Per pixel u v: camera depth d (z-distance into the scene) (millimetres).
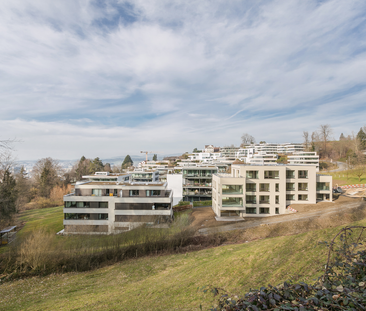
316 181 47812
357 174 70125
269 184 45438
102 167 140625
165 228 38844
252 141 187500
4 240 38688
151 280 24906
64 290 24734
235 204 45312
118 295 21766
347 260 5500
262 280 18641
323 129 121438
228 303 4816
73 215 41875
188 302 17641
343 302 4145
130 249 33406
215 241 34656
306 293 4730
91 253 32031
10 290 25234
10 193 46219
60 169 112062
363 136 109188
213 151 183875
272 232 35312
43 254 30438
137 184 45656
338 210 40438
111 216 41531
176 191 67062
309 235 25906
